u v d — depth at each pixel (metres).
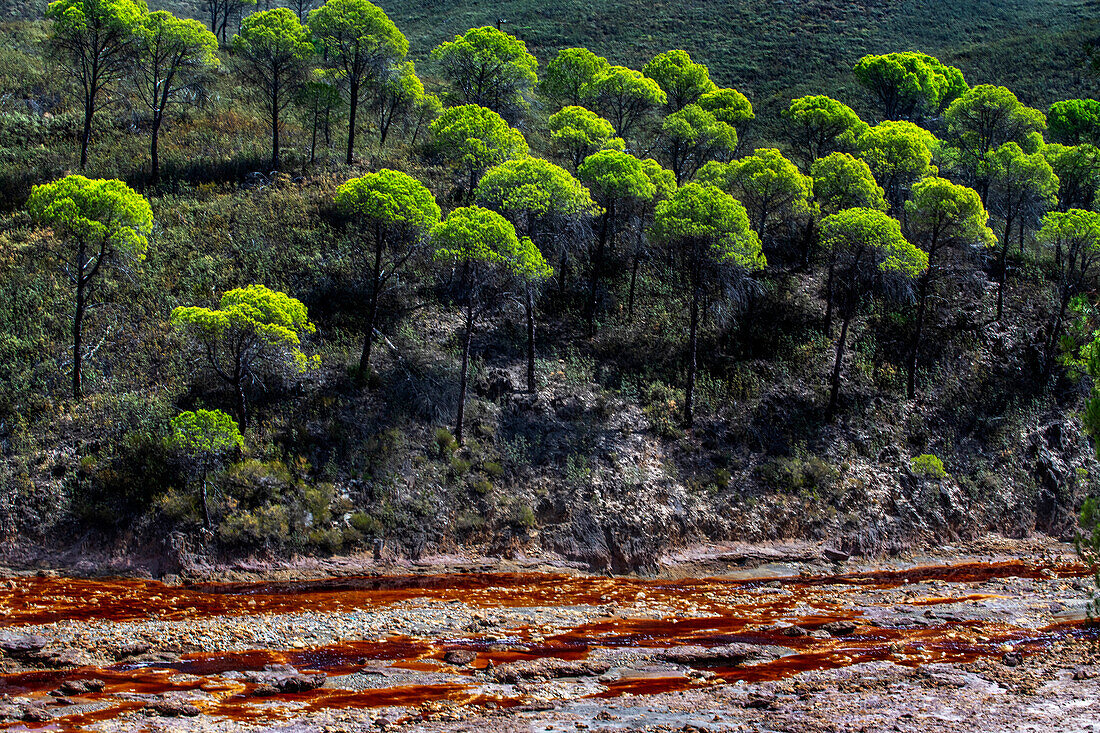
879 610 28.38
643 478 37.94
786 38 103.81
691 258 41.59
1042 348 46.25
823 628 25.55
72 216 34.59
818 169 48.66
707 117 55.28
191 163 54.47
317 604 27.83
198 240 45.84
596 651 23.02
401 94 60.50
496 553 34.84
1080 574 34.25
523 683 20.14
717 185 50.03
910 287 47.31
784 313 47.16
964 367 45.19
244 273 43.50
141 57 53.88
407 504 35.22
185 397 36.62
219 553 31.91
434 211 39.59
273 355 35.88
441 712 17.91
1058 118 68.88
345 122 63.28
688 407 40.53
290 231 47.03
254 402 37.12
